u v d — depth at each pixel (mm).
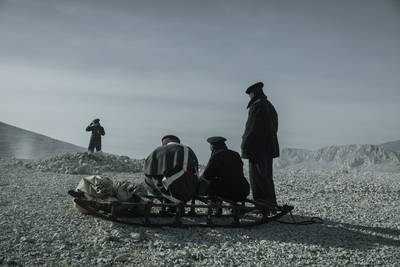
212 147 5645
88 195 4871
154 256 3592
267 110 5906
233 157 5477
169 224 4625
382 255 4016
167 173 4941
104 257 3482
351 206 7203
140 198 4875
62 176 9969
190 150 5270
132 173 12078
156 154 5109
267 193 5840
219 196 5445
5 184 7797
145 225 4512
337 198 8141
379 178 11570
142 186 5301
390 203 7734
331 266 3619
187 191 5055
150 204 4547
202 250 3873
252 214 5938
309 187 9398
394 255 4047
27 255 3365
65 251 3521
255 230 4922
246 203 7102
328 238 4684
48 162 12156
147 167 5113
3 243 3604
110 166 12328
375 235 4926
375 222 5773
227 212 6129
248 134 5789
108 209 4875
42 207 5352
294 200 7758
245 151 5820
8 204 5500
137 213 5016
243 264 3580
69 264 3244
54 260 3305
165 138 5480
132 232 4262
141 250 3756
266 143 5902
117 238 3967
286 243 4320
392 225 5605
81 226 4414
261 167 5828
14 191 6801
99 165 12344
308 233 4902
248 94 6277
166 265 3379
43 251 3494
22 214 4793
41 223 4426
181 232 4508
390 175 12617
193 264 3484
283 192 8703
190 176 5117
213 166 5387
